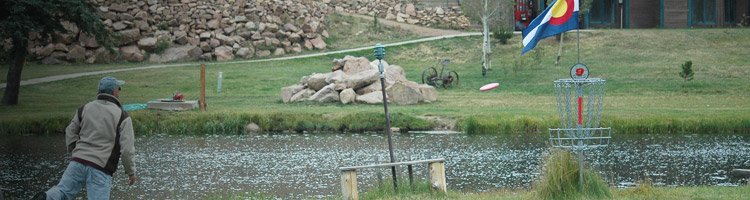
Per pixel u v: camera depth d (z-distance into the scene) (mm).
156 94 37250
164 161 18234
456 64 48188
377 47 10742
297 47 55938
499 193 11094
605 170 15977
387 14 66562
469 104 32281
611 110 28281
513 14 58500
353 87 33031
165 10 55781
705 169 16031
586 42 50750
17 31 31906
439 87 39000
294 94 33719
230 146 21500
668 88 37125
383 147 21078
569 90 9680
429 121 26500
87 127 7961
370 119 26375
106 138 7949
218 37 54000
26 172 16406
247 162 17984
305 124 26141
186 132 25734
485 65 44312
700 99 33344
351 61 36000
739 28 55188
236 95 36719
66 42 51438
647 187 10422
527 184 14211
